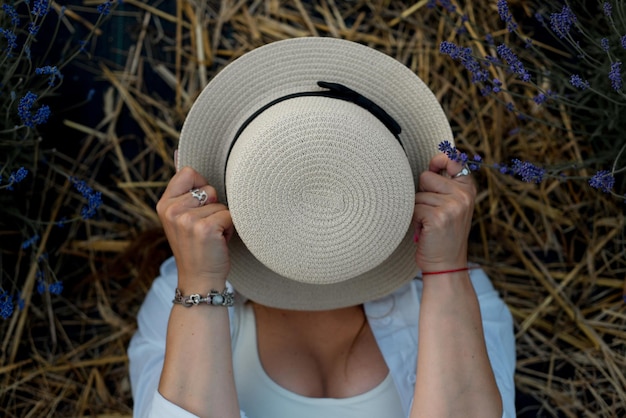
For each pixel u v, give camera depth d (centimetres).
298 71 115
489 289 145
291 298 130
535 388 177
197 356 117
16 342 170
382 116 113
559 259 175
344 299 131
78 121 171
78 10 168
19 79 145
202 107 115
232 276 127
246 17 173
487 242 176
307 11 175
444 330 117
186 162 119
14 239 167
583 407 174
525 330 176
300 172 101
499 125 171
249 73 114
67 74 169
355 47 113
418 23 172
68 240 173
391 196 103
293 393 134
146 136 174
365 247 106
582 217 172
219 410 117
